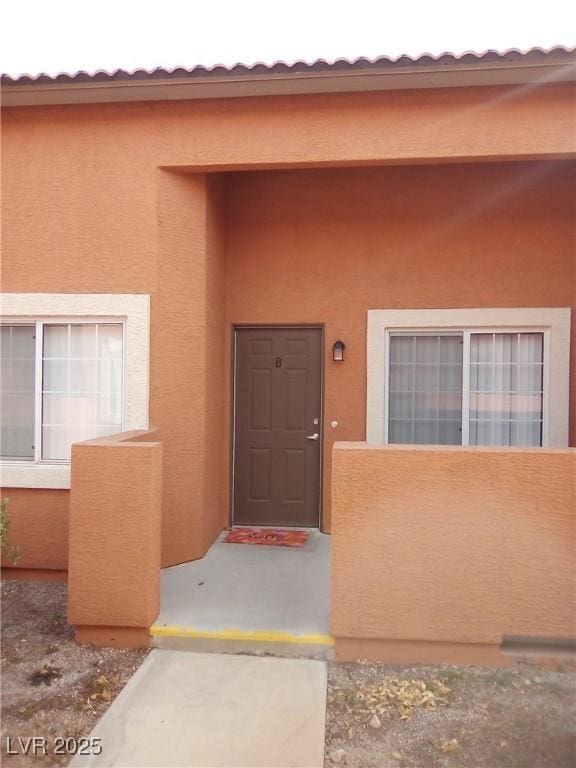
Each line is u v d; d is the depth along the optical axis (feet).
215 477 21.13
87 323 19.39
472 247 21.04
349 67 16.63
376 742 11.02
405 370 21.79
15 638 14.97
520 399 21.16
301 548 20.31
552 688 12.59
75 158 18.84
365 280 21.61
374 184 21.53
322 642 13.83
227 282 22.30
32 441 19.63
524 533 13.10
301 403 22.43
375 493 13.38
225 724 11.45
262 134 18.13
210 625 14.53
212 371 20.51
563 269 20.66
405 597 13.39
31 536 18.97
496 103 17.29
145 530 14.19
